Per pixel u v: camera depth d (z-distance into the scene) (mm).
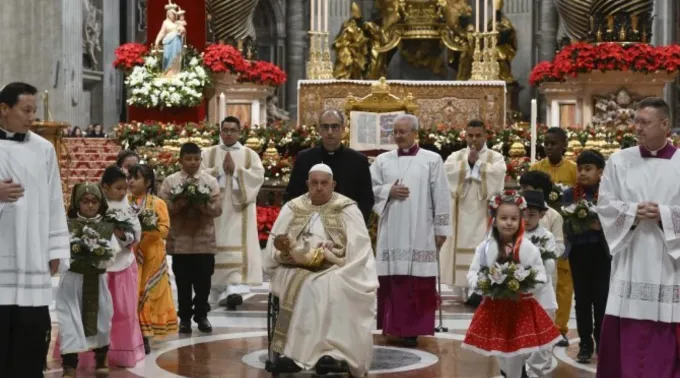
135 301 13922
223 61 31469
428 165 15930
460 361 14344
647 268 10805
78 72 42844
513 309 11859
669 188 10781
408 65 43000
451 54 41219
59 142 27719
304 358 12711
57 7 40969
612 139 25562
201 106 31312
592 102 29328
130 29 49594
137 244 14859
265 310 18984
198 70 30812
